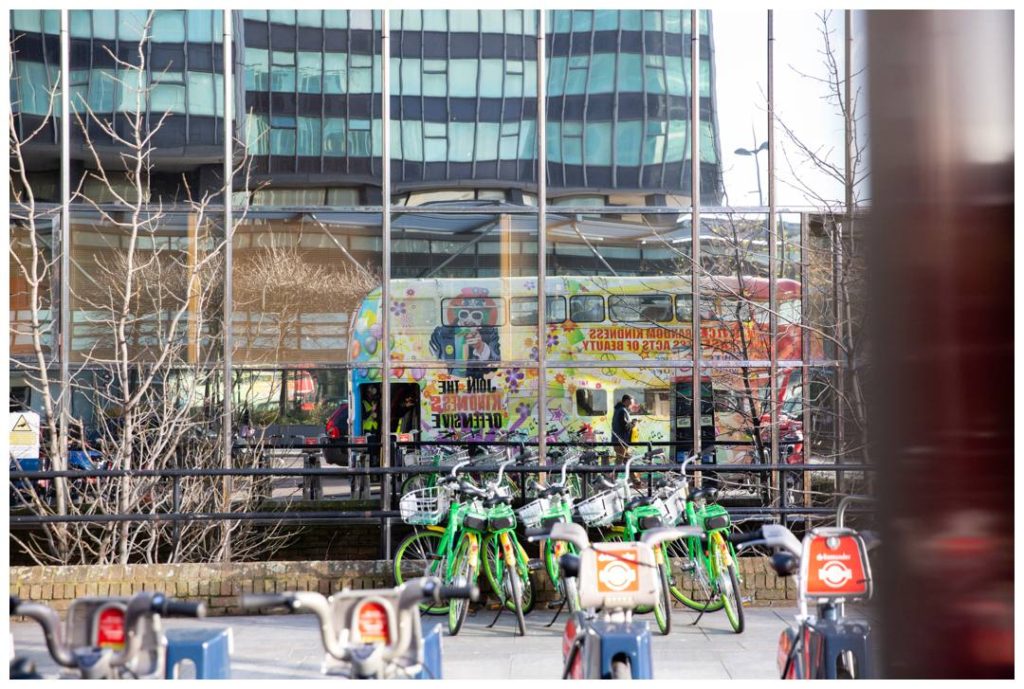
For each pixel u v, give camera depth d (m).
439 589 3.29
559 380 11.54
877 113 2.87
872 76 2.88
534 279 11.48
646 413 11.53
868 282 2.92
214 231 11.20
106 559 9.68
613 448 11.48
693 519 7.40
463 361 11.47
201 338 11.08
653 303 11.54
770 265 11.36
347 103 11.34
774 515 9.83
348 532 11.06
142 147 11.09
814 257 11.28
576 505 8.12
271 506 11.00
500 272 11.46
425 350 11.45
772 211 11.37
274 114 11.26
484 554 7.61
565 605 7.46
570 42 11.45
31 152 11.05
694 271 11.40
